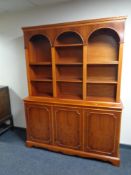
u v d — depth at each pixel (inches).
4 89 118.2
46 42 98.7
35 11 101.2
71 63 87.5
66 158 90.7
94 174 78.0
